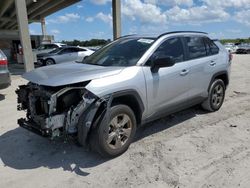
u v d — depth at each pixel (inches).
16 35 1194.6
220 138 175.3
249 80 392.2
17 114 234.4
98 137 140.2
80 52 725.9
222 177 130.6
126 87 147.2
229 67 235.5
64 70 154.6
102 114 139.9
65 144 169.3
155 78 163.5
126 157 151.6
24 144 171.2
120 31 566.6
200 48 207.6
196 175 132.6
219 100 231.5
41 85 142.6
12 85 376.8
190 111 230.5
